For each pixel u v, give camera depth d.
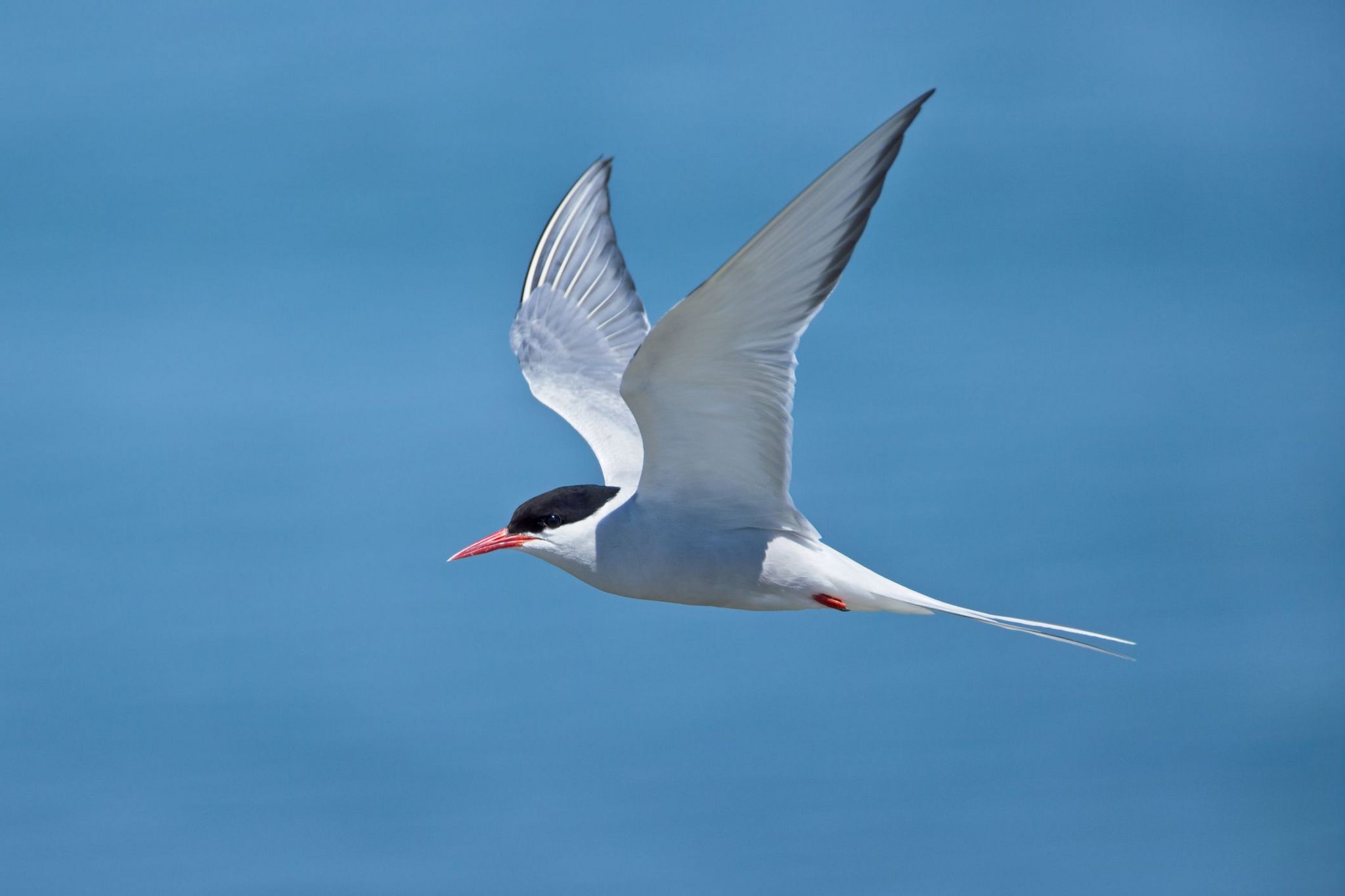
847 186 10.07
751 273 10.17
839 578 11.91
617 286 14.79
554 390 14.14
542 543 12.30
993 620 11.48
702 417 11.31
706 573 12.02
